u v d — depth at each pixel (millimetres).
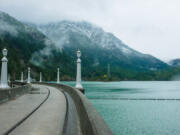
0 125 7344
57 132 6453
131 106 38531
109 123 22781
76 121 7922
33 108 11766
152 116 27641
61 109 11562
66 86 28438
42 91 28734
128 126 21297
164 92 86000
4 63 20000
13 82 60000
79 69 20203
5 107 12242
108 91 87375
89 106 6367
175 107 38219
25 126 7316
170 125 22031
